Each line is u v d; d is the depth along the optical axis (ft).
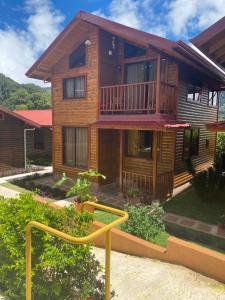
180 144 32.19
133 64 33.50
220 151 47.06
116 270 13.80
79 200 21.85
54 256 9.70
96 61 32.71
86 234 11.11
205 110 41.42
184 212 25.35
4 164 43.52
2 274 11.02
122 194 30.83
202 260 13.33
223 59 18.71
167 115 28.63
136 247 16.08
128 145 34.96
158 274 13.29
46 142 57.62
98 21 30.83
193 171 31.40
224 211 25.67
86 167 36.09
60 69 37.73
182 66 30.71
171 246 14.58
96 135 33.53
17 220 10.74
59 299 10.26
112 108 32.24
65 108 37.76
